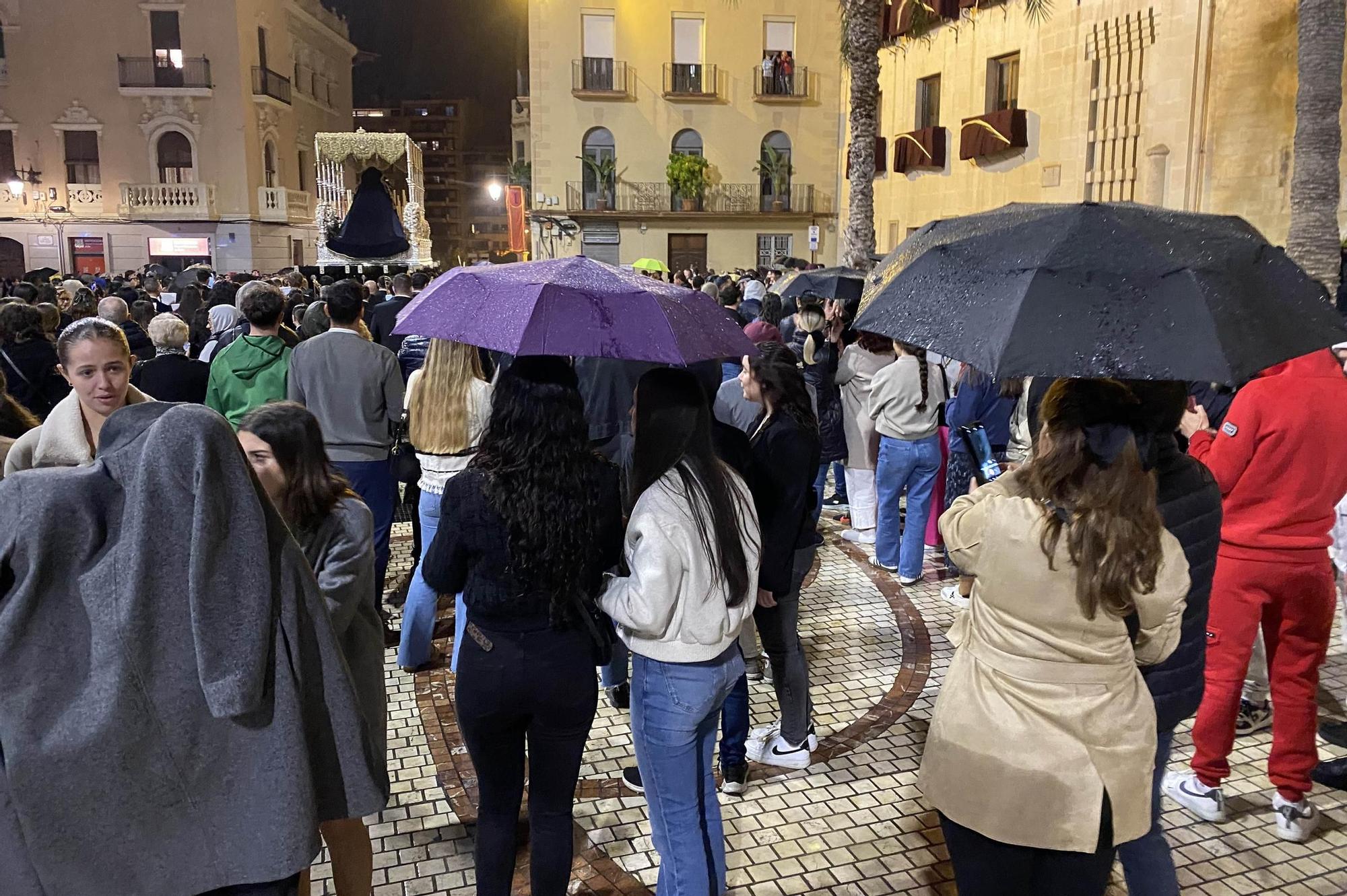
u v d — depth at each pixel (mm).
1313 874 3174
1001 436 5758
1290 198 12352
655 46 28141
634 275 2914
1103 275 1864
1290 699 3312
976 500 2201
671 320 2564
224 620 1659
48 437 3135
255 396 4934
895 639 5191
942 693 2268
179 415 1676
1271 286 1969
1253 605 3252
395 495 5605
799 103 28812
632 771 3695
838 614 5555
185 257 32938
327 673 1902
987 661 2172
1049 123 17859
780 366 3367
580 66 27922
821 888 3125
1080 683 2088
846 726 4215
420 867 3223
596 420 4840
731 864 3246
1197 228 2027
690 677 2549
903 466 5910
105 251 32531
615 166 28547
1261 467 3135
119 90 31859
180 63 31953
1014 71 18984
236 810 1725
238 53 32062
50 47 31578
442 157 97375
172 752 1666
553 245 28766
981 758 2123
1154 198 15516
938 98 21625
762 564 3299
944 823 2270
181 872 1691
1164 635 2131
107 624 1614
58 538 1612
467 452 4316
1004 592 2100
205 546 1636
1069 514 2025
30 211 32094
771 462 3270
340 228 16547
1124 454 1996
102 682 1608
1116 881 3119
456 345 4254
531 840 2600
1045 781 2055
